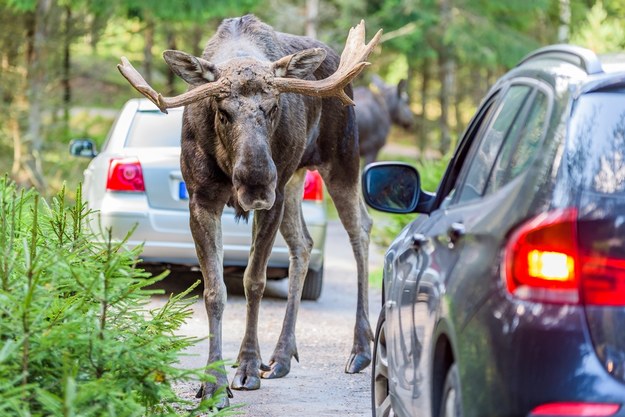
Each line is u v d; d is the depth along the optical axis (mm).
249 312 17781
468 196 10070
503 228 8359
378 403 13258
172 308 13828
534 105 9250
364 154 55969
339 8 75625
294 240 19641
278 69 16188
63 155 50375
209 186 16859
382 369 12812
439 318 9219
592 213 7992
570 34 81625
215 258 16875
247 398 16875
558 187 8117
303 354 20875
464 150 11703
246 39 18203
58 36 51469
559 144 8328
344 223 20703
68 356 10844
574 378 7832
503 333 8047
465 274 8773
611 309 7906
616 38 57312
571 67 9078
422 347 9953
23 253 12500
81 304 11453
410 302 10703
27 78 50031
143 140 25641
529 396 7914
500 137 9844
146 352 11375
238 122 15477
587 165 8180
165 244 24984
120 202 24922
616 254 7953
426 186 37375
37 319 10820
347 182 20672
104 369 11117
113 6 50938
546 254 7973
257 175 15023
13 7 50219
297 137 17938
